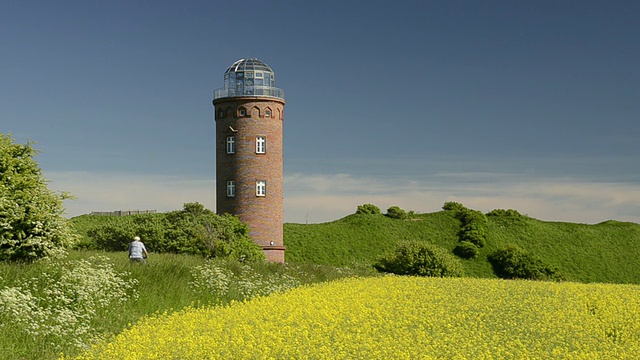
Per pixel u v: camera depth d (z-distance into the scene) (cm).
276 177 5375
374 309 2345
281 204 5416
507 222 8238
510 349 1805
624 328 2198
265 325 1975
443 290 2939
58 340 1870
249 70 5438
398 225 7938
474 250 7150
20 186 2673
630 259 7594
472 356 1736
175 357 1630
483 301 2594
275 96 5416
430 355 1728
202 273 2927
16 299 1936
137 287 2552
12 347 1738
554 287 3178
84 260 2689
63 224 2716
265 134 5347
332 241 7256
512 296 2769
